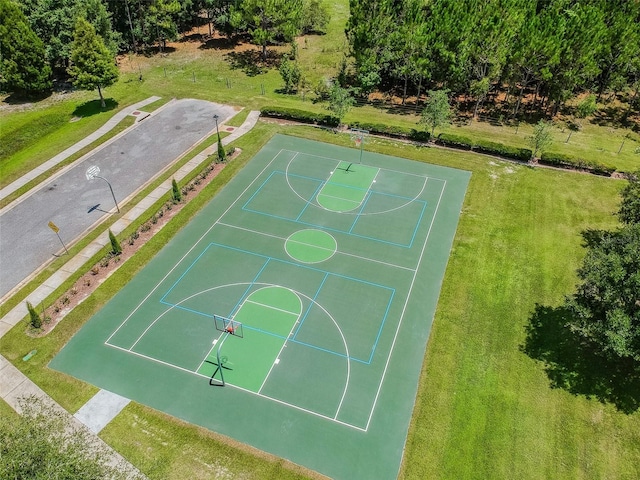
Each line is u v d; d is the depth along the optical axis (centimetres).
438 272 3559
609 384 2789
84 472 1878
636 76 5934
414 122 5494
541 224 3981
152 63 7188
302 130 5309
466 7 5584
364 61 5891
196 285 3469
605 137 5416
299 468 2442
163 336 3112
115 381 2853
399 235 3897
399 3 6072
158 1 7025
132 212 4166
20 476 1778
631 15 5750
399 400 2745
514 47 5288
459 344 3041
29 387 2822
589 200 4241
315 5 8156
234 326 3141
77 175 4644
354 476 2414
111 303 3341
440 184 4478
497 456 2478
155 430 2600
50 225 3456
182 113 5678
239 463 2458
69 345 3066
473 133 5303
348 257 3691
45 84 6028
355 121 5438
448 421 2633
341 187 4434
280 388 2809
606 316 2548
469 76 5688
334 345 3047
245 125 5403
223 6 7581
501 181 4500
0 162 4928
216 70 6969
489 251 3725
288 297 3369
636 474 2398
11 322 3216
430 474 2416
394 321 3200
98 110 5784
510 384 2806
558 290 3381
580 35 5081
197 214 4125
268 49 7719
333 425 2628
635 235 2678
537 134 4628
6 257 3741
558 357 2939
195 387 2819
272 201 4262
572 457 2469
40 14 6012
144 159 4866
